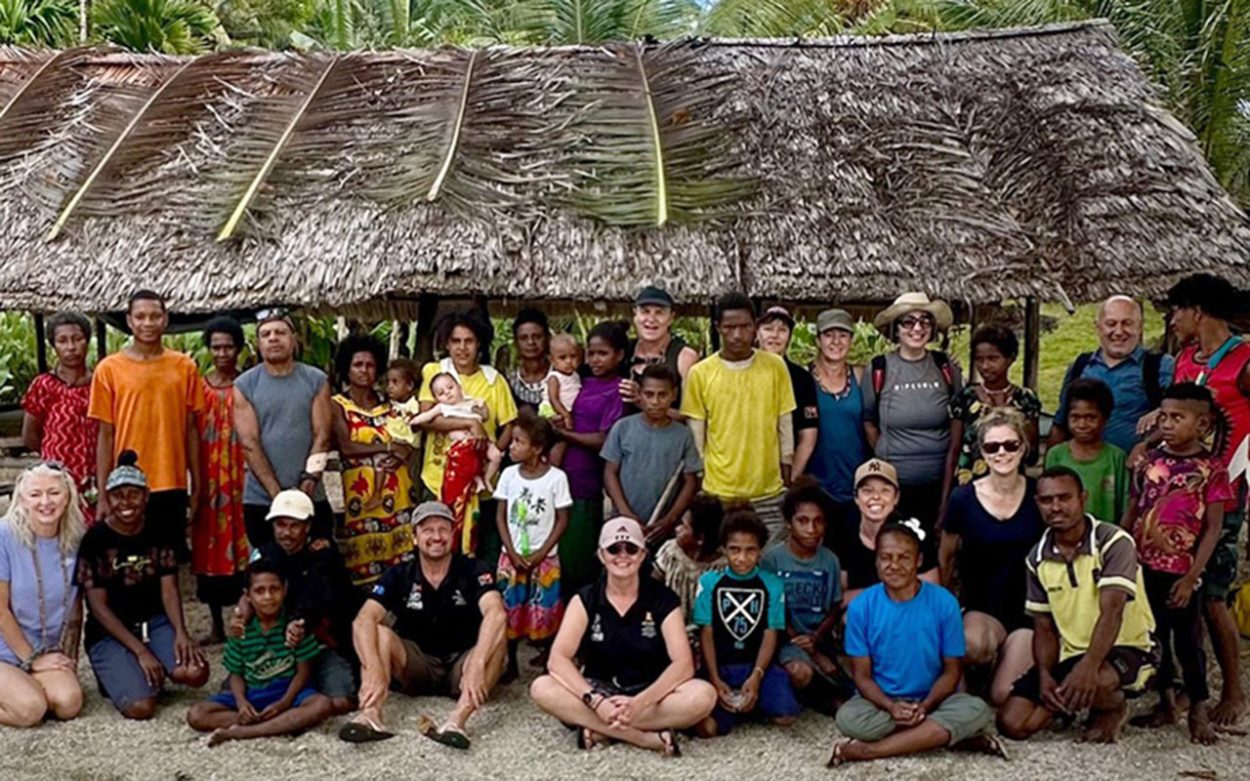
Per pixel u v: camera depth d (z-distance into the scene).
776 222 6.72
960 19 14.27
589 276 6.47
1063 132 7.37
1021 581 5.17
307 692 5.05
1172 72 12.25
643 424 5.59
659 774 4.57
